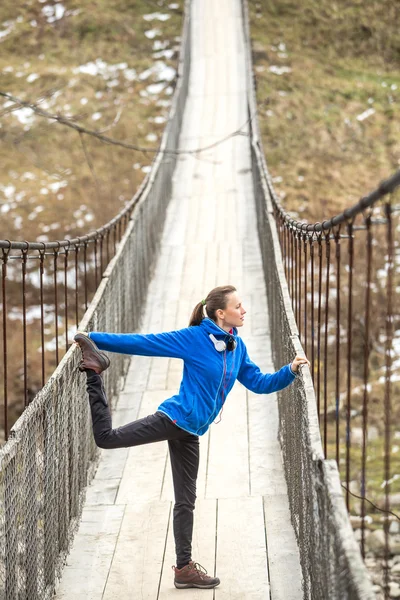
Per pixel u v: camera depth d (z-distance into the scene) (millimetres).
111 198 29516
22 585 4680
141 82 39344
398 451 16781
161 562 6031
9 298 23281
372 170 33188
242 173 25016
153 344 5285
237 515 6727
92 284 23922
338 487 3711
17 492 4582
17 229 27250
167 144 22938
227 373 5332
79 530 6574
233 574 5797
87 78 39344
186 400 5281
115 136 34250
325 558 3916
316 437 4426
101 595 5613
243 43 42719
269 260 12102
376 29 46781
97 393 5234
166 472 7688
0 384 19359
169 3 48156
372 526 13727
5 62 41094
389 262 3490
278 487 7230
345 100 39125
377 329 22141
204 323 5344
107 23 44844
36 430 5090
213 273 15570
